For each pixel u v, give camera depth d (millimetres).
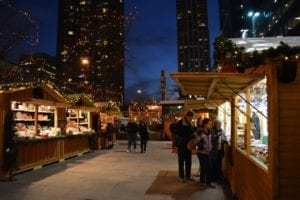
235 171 8891
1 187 9992
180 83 7707
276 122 4723
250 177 6559
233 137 9609
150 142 31312
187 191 9602
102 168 13867
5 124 11180
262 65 5609
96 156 18562
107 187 10086
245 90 7977
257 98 7508
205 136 10234
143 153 20406
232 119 9812
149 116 48344
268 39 10359
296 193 4633
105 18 33969
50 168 13773
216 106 16766
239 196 8109
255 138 8484
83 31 37531
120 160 16703
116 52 34312
